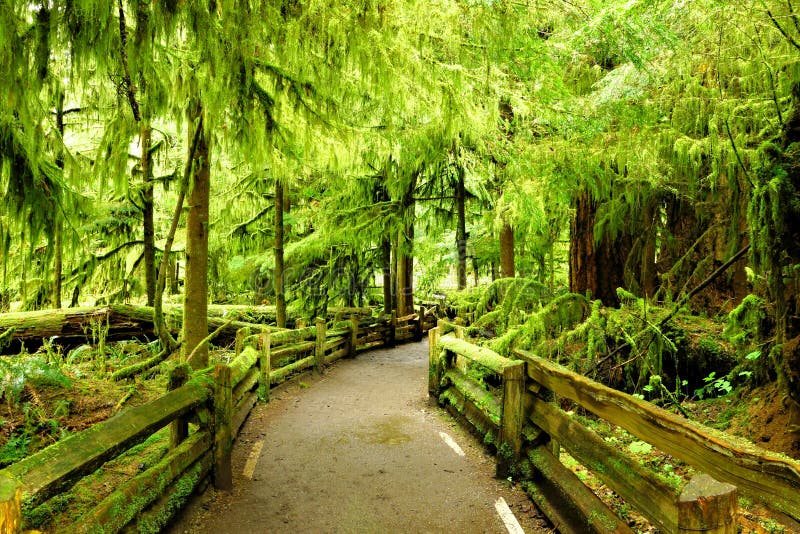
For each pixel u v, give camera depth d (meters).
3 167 3.54
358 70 5.04
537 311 6.83
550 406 3.62
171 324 9.29
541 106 5.96
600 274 6.92
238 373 5.00
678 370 5.66
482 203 11.83
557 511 3.31
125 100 4.95
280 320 10.45
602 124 5.72
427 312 15.91
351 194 12.06
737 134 5.00
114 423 2.62
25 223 3.88
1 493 1.54
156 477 2.89
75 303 10.73
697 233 7.15
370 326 11.95
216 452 3.82
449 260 15.66
